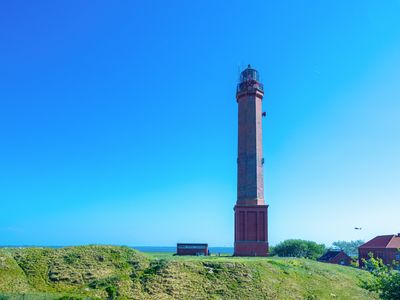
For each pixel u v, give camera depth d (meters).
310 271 56.84
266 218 76.69
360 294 51.56
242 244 75.56
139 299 41.34
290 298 46.06
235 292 45.34
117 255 51.62
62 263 47.97
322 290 50.25
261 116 84.38
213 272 49.28
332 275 57.09
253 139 81.31
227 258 63.31
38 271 45.75
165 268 48.28
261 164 81.00
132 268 48.69
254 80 84.56
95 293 42.03
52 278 44.59
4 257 46.81
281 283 49.59
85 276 45.69
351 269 66.00
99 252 51.69
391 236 100.12
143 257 52.59
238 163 81.44
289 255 117.00
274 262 56.88
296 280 51.75
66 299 38.78
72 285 43.75
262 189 79.69
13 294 39.81
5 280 42.56
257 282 48.22
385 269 29.89
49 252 50.59
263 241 75.56
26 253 49.41
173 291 43.59
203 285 45.91
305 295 47.69
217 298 43.62
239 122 83.62
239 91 85.00
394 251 93.81
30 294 40.12
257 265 53.41
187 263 50.69
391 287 28.28
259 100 84.62
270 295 45.75
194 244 82.69
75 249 52.22
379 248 97.06
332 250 109.38
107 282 44.22
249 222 76.75
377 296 51.66
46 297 39.56
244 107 83.62
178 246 82.56
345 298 49.12
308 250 117.56
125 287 43.56
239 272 49.97
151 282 45.00
